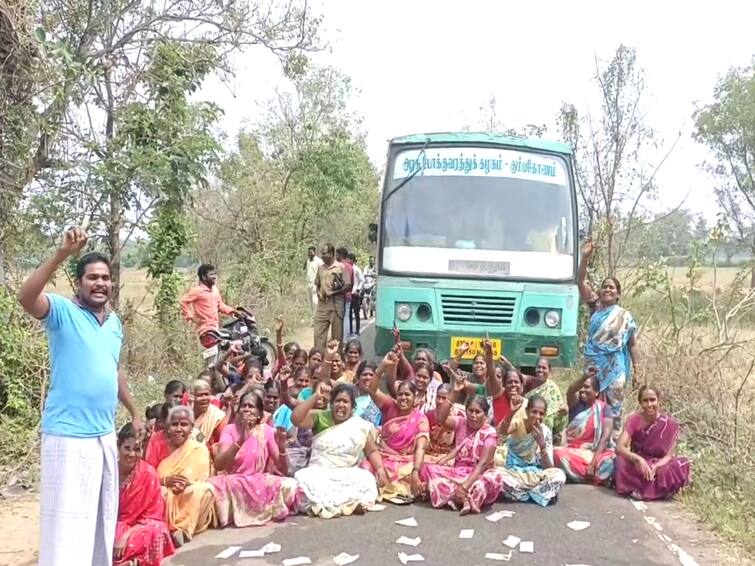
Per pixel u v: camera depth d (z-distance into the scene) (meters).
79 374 3.90
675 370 8.77
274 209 18.67
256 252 18.16
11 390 7.21
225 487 5.55
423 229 8.58
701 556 5.05
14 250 7.98
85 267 3.97
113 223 9.60
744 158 23.80
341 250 12.53
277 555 5.05
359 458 6.13
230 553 5.06
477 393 6.99
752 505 5.88
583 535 5.43
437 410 6.42
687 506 6.07
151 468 4.91
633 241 11.95
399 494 6.15
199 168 10.45
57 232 8.77
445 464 6.27
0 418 7.11
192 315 9.62
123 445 4.66
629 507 6.10
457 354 8.04
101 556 4.07
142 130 9.95
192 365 10.86
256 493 5.62
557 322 8.13
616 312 7.36
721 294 10.45
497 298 8.14
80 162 8.87
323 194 23.31
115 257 9.85
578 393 7.20
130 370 9.95
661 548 5.19
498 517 5.79
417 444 6.28
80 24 9.65
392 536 5.39
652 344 9.54
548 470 6.20
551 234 8.56
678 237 11.94
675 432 6.34
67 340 3.91
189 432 5.53
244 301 16.02
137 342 10.23
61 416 3.88
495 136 8.95
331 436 6.04
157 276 11.25
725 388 8.34
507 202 8.66
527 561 4.95
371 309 21.91
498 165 8.81
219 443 5.84
